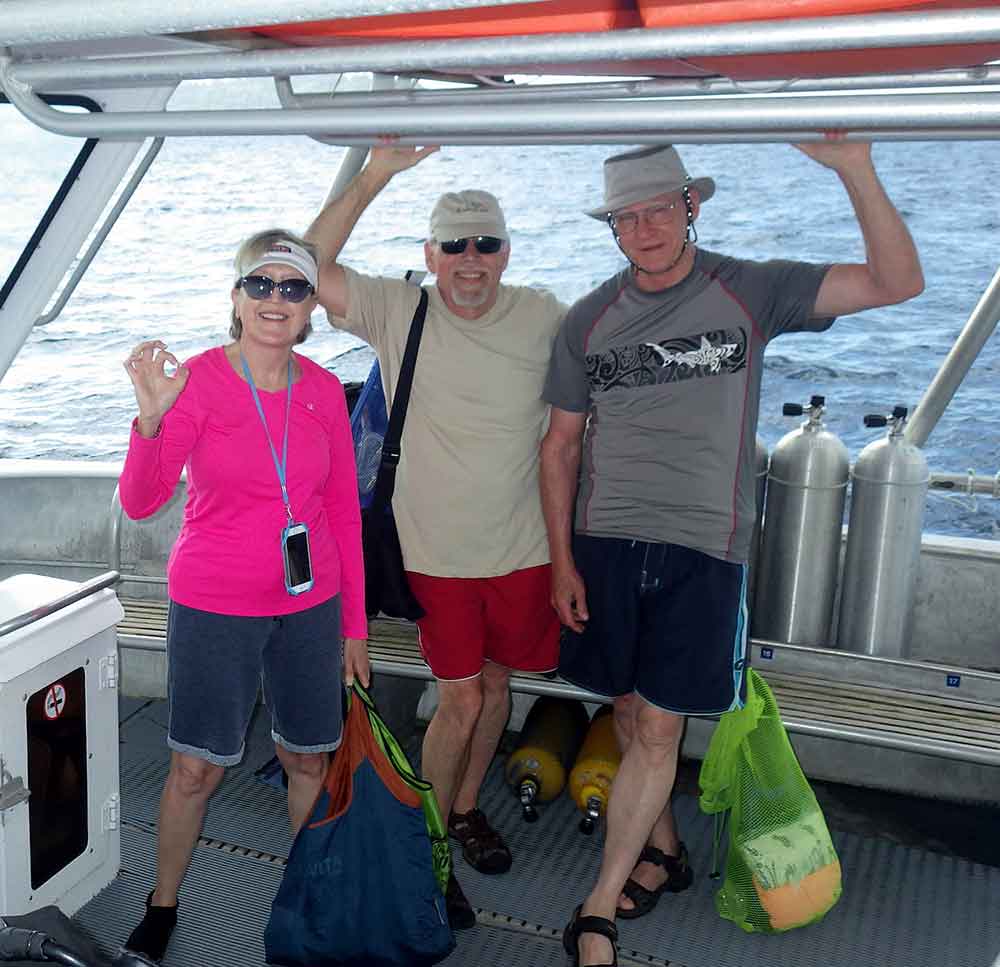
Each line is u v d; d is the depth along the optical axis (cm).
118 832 279
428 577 271
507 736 372
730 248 1730
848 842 314
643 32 96
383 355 268
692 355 241
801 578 320
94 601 259
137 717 375
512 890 288
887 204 206
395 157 258
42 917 226
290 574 225
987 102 103
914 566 318
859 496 314
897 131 150
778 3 105
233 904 278
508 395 263
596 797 305
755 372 241
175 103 360
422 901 244
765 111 110
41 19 97
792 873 266
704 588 243
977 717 302
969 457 827
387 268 1340
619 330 248
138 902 275
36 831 248
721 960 264
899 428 315
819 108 108
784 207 2159
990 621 337
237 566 223
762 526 327
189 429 216
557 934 271
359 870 241
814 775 346
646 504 248
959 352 318
